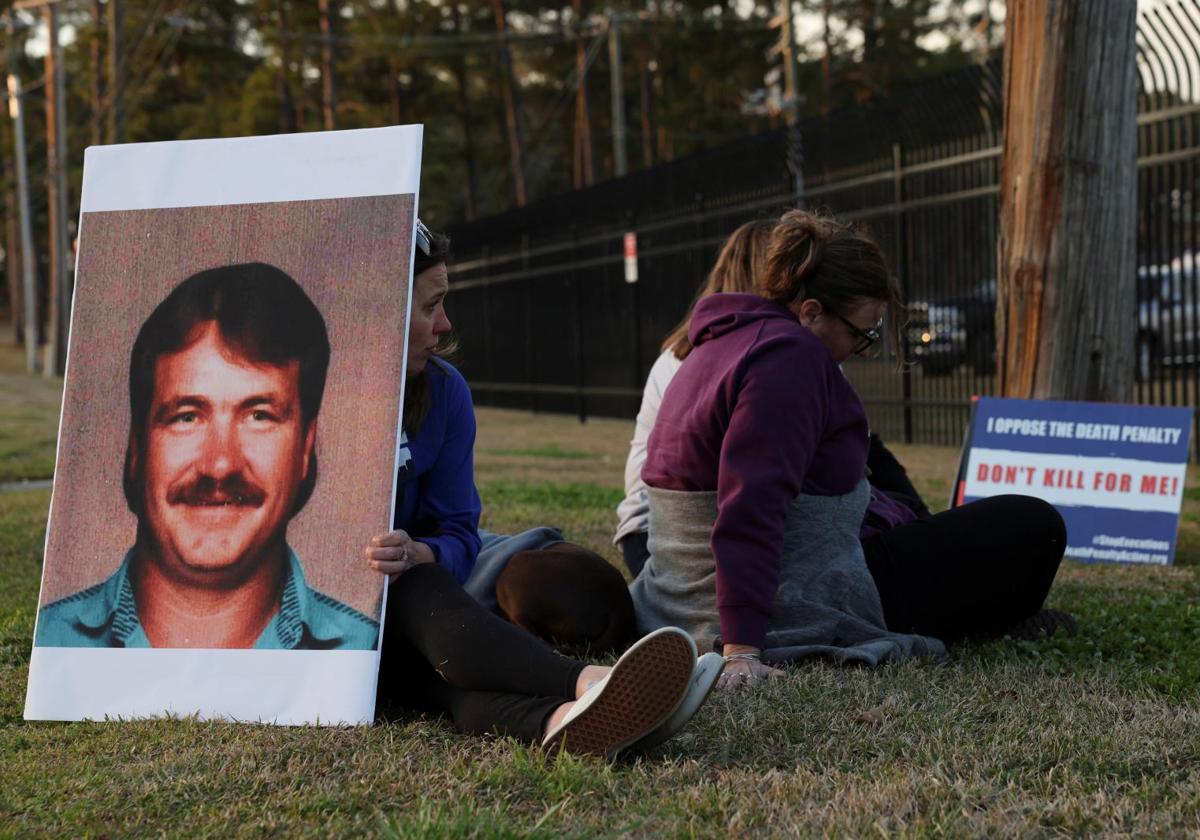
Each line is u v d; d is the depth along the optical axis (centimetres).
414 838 279
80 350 421
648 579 474
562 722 338
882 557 467
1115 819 291
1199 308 1198
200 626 395
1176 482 754
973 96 1420
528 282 2562
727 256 475
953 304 1463
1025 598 483
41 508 1049
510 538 512
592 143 6038
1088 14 798
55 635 403
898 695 394
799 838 280
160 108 6134
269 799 315
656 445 461
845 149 1623
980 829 282
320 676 383
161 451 409
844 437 443
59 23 4881
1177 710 389
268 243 418
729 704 384
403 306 404
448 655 367
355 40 5512
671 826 291
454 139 6944
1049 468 783
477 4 5928
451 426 429
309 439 400
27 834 297
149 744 363
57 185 4872
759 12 5950
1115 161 809
